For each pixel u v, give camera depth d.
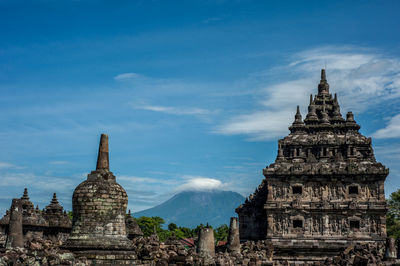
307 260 85.88
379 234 85.62
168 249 46.84
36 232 64.19
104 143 42.97
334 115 100.50
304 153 94.50
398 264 59.22
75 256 39.19
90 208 40.84
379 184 87.25
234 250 57.41
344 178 88.12
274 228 88.50
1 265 33.50
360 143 92.69
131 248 41.69
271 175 89.88
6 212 63.53
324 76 105.12
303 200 88.50
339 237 86.12
